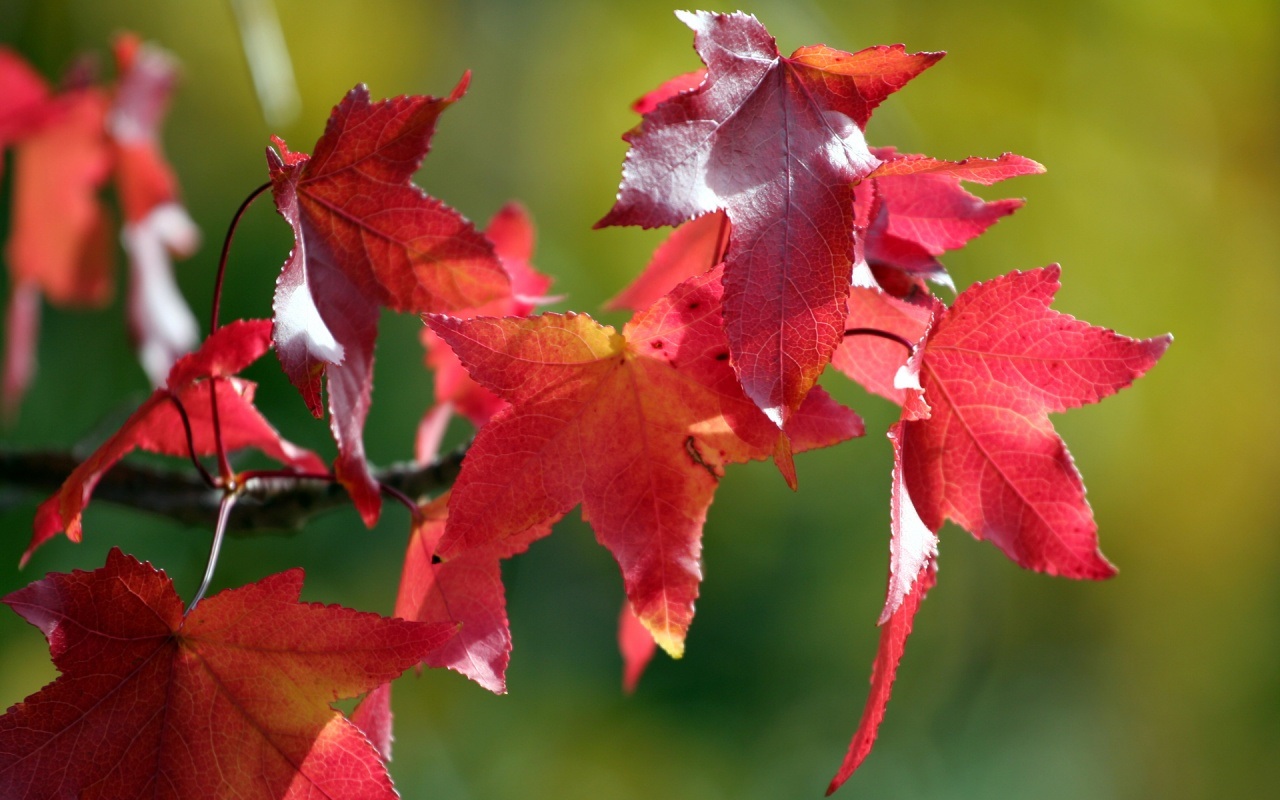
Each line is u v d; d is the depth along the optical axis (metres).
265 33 2.33
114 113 2.56
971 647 6.80
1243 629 7.00
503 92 6.52
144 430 1.37
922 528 1.15
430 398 5.23
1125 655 7.07
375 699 1.27
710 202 1.04
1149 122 6.73
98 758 1.08
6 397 2.78
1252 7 6.46
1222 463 7.33
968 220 1.33
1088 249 7.09
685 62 6.73
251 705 1.10
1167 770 6.82
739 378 1.05
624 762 5.38
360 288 1.23
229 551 4.75
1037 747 6.71
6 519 4.32
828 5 6.14
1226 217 7.10
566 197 6.68
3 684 4.33
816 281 1.07
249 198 1.20
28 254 2.71
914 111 6.46
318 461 1.50
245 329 1.27
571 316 1.10
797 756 5.61
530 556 5.57
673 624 1.17
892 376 1.36
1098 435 7.14
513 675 5.39
